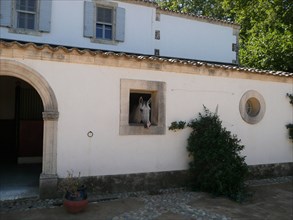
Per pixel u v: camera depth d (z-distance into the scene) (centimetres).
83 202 632
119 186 773
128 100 786
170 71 845
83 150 735
